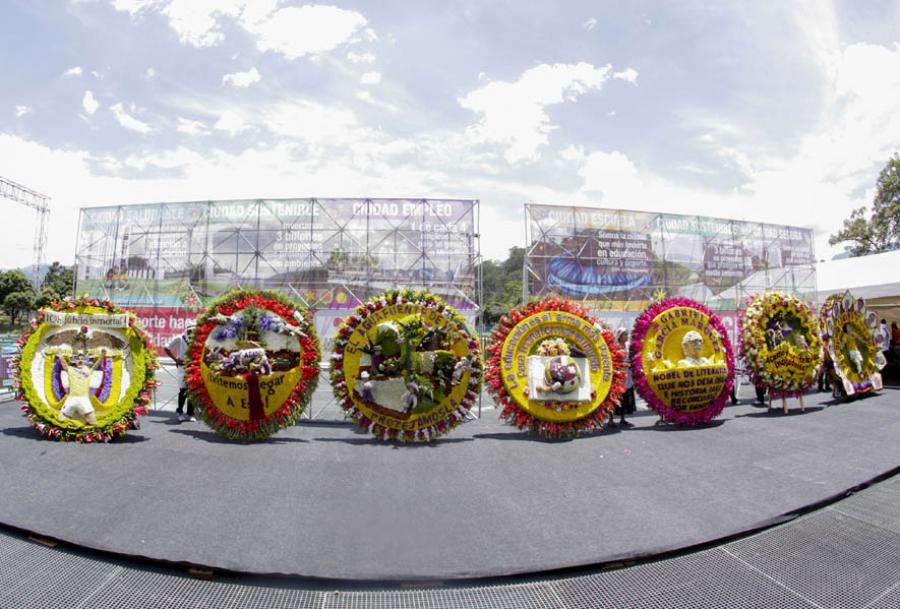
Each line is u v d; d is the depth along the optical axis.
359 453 7.45
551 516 5.11
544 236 16.91
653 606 3.65
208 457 7.04
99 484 5.83
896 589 3.91
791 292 20.41
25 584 3.82
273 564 4.03
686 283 18.67
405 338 8.07
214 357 8.04
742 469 6.77
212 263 18.64
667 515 5.15
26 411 7.86
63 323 8.03
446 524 4.88
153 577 3.92
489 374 8.69
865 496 5.79
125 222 19.20
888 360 16.09
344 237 18.22
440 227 18.06
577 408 8.57
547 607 3.61
